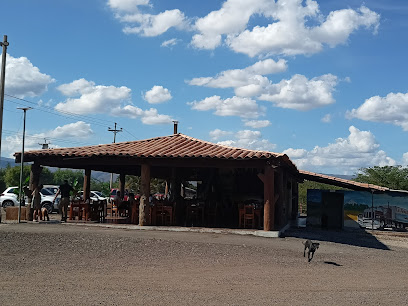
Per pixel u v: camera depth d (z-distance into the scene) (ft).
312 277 32.12
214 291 26.14
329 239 60.23
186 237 49.52
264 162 55.42
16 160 62.44
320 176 78.95
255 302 23.81
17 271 30.32
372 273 35.70
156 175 81.76
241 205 62.39
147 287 26.63
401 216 79.25
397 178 124.67
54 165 63.72
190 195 107.65
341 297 25.95
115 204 74.28
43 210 63.87
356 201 81.41
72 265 33.14
